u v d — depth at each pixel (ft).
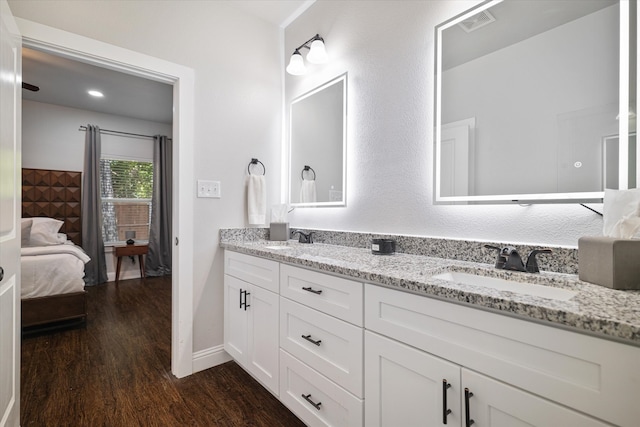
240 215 7.41
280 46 8.30
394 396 3.31
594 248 2.95
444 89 4.85
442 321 2.89
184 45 6.61
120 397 5.68
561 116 3.73
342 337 3.92
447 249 4.64
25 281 8.69
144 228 16.71
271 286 5.33
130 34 5.93
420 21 5.24
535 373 2.31
